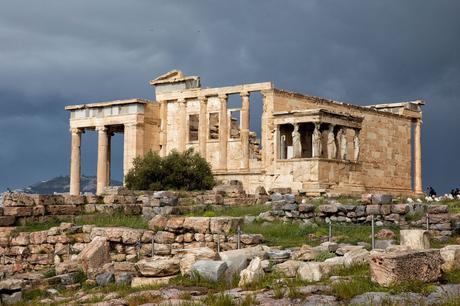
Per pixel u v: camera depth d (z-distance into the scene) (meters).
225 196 52.69
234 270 24.69
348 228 36.12
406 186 88.69
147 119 78.81
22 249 37.62
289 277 23.45
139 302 21.91
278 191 59.06
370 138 82.69
